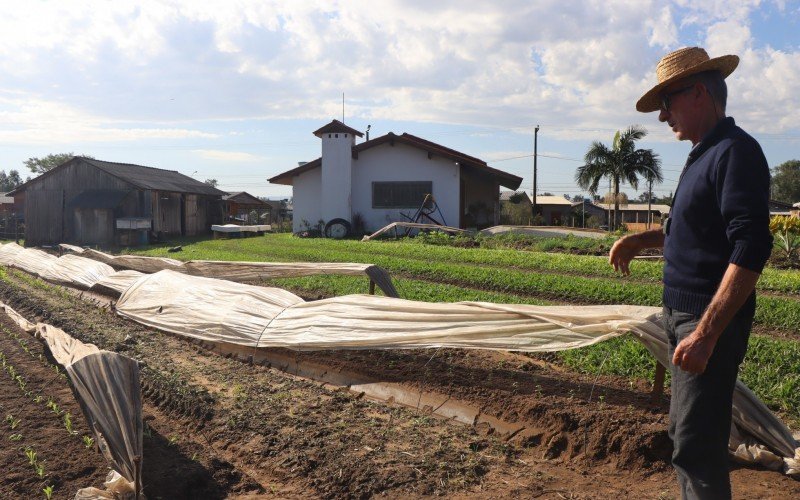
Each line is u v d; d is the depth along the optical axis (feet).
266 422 18.74
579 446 16.65
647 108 11.74
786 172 261.44
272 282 45.27
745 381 20.17
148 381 22.79
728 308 9.05
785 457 14.75
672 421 10.75
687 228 10.18
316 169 106.83
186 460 16.17
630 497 13.88
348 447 16.76
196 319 30.25
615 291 39.45
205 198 128.88
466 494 14.24
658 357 17.67
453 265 55.88
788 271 52.16
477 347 20.44
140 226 100.89
